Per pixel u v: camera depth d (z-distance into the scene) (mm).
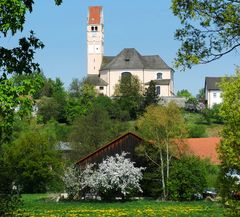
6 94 14469
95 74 189500
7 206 15891
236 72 16391
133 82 160375
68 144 101438
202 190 53812
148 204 49781
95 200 55344
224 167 16016
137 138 63125
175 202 52125
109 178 54062
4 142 15711
